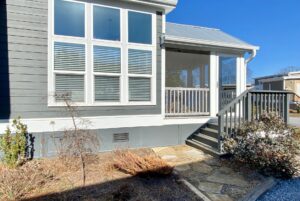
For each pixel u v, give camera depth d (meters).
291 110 19.23
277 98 6.31
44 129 5.55
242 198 3.79
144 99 6.62
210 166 5.17
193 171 4.88
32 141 5.45
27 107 5.38
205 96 7.79
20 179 3.85
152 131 6.75
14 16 5.25
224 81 8.30
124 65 6.32
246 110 5.95
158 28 6.78
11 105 5.25
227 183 4.33
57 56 5.62
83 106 5.89
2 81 5.18
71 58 5.76
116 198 3.56
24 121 5.35
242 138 5.31
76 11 5.82
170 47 7.34
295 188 4.29
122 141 6.36
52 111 5.61
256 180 4.47
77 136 5.09
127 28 6.36
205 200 3.71
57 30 5.63
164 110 6.95
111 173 4.54
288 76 21.31
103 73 6.08
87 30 5.91
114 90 6.24
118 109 6.30
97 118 6.05
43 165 4.87
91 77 5.96
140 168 4.39
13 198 3.48
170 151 6.35
